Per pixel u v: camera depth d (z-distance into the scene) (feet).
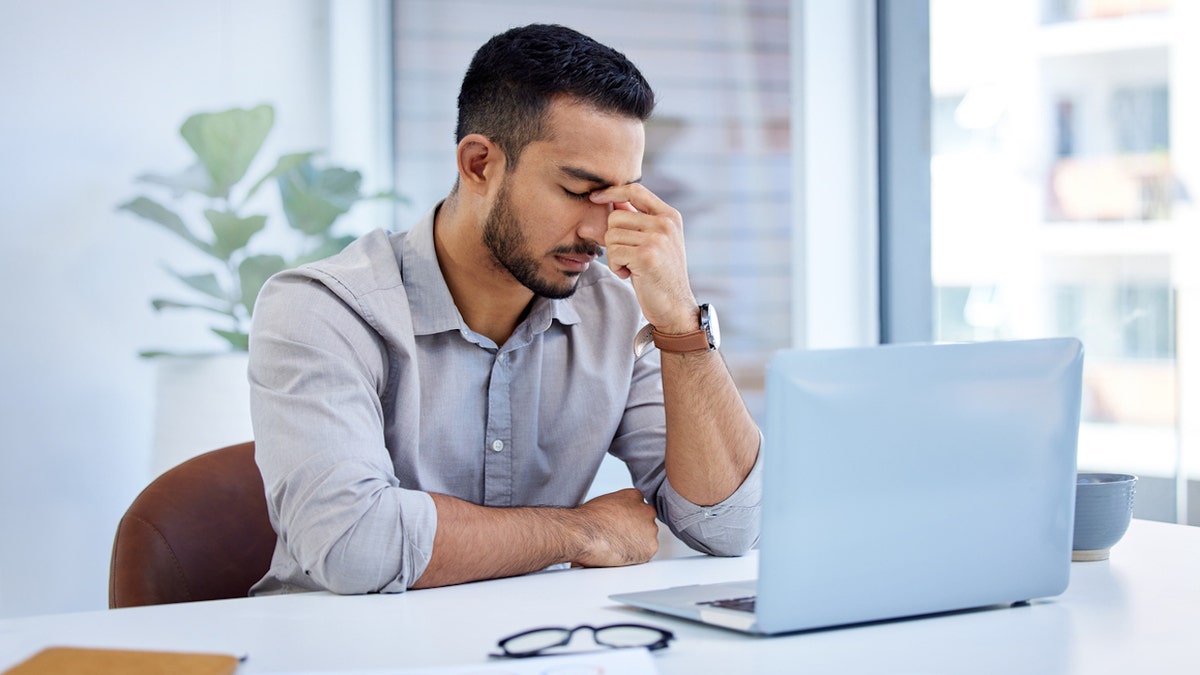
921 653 2.86
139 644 3.05
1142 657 2.83
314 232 9.68
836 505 2.96
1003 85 9.58
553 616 3.33
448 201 4.86
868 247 11.13
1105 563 4.04
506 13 10.69
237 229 9.38
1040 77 9.17
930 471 3.09
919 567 3.10
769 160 11.07
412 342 4.70
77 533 9.88
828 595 2.98
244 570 4.83
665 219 4.45
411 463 4.73
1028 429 3.24
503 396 4.98
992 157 9.74
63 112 9.77
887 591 3.06
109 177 9.91
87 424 9.90
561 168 4.38
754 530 4.55
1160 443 8.03
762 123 11.03
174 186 9.55
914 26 10.56
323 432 4.11
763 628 2.94
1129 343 8.29
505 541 3.96
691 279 10.91
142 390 10.03
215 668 2.66
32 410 9.75
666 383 4.55
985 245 9.87
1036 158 9.23
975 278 10.03
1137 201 8.21
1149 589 3.61
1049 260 9.13
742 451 4.52
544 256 4.54
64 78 9.76
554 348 5.15
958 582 3.17
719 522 4.50
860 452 2.97
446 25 10.59
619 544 4.24
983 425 3.17
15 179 9.66
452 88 10.63
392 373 4.70
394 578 3.78
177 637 3.13
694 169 10.91
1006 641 2.98
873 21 11.00
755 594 3.31
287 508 4.03
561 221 4.47
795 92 11.05
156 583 4.53
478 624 3.25
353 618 3.35
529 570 4.04
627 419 5.28
